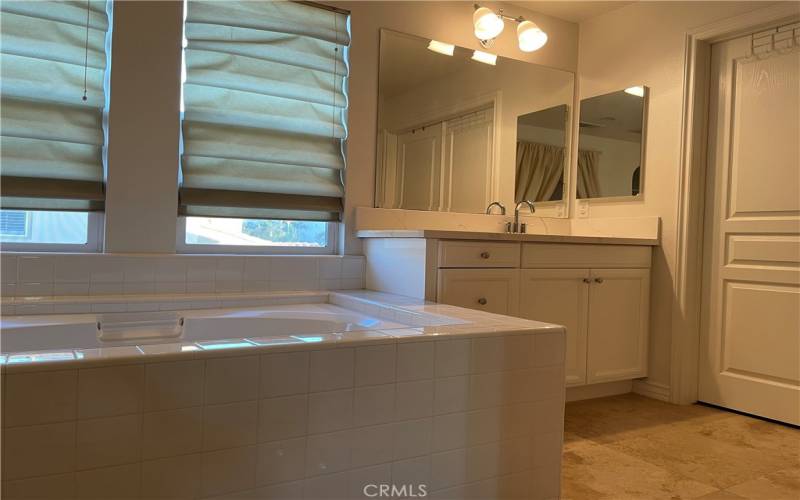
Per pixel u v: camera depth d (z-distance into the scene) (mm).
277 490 1349
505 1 3506
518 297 2801
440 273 2566
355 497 1448
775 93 2863
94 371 1163
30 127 2244
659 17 3318
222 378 1285
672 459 2307
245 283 2689
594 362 3092
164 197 2533
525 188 3623
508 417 1690
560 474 1796
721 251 3080
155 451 1222
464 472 1612
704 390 3137
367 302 2441
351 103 3000
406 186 3178
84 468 1157
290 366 1358
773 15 2787
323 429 1402
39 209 2312
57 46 2289
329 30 2900
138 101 2469
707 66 3158
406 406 1518
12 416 1096
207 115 2627
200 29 2609
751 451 2406
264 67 2764
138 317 2283
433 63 3270
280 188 2816
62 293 2311
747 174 2979
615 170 3543
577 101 3807
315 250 3018
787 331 2799
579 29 3799
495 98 3510
